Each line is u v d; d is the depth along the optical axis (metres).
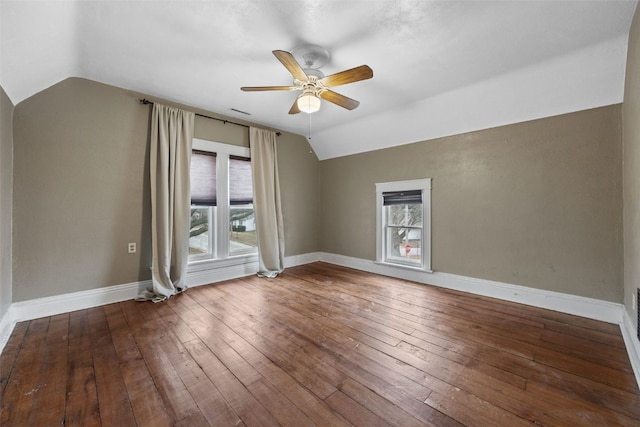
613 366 1.87
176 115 3.42
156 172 3.27
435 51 2.35
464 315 2.75
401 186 4.14
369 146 4.51
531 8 1.85
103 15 1.93
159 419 1.42
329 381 1.73
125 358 1.97
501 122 3.17
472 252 3.46
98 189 2.99
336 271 4.57
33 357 1.98
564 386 1.66
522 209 3.07
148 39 2.22
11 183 2.50
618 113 2.52
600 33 2.09
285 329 2.44
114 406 1.51
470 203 3.47
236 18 1.97
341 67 2.60
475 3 1.81
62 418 1.42
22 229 2.58
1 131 2.23
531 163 3.00
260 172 4.28
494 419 1.41
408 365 1.89
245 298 3.24
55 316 2.70
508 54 2.39
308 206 5.19
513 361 1.93
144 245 3.29
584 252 2.71
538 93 2.77
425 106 3.45
